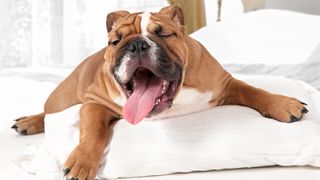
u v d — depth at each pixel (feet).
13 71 10.36
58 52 15.43
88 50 15.52
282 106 4.79
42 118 6.12
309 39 8.91
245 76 7.12
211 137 4.36
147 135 4.47
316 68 7.39
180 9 5.04
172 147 4.28
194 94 4.90
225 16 12.21
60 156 4.57
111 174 4.26
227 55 9.71
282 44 9.17
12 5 14.76
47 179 4.26
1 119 6.78
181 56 4.65
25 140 5.60
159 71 4.31
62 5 15.34
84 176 4.09
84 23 15.49
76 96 6.07
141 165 4.24
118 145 4.41
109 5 15.08
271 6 11.23
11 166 4.58
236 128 4.39
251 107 5.17
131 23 4.74
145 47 4.29
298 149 4.15
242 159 4.16
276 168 4.23
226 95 5.47
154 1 14.23
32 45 15.05
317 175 3.98
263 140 4.23
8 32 14.82
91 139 4.43
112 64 4.57
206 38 10.41
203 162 4.19
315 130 4.37
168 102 4.54
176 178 4.15
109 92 4.93
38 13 15.03
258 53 9.29
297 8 10.77
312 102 5.55
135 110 4.32
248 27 10.03
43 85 8.34
